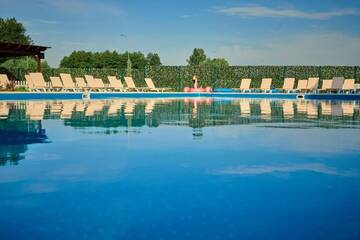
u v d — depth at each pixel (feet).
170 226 7.72
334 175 11.79
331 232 7.48
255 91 69.05
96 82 65.31
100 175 11.56
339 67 68.85
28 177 11.29
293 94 62.44
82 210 8.62
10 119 26.32
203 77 78.02
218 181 11.05
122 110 35.24
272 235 7.31
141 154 14.65
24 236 7.24
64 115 29.58
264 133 20.52
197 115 30.86
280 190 10.23
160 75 80.33
